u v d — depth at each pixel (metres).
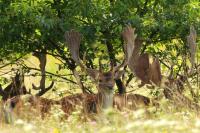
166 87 23.31
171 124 15.98
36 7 24.66
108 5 25.19
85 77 26.91
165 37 26.16
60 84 27.70
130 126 15.86
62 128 18.55
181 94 23.61
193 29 25.11
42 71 26.67
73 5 24.59
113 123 18.12
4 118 21.62
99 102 23.34
